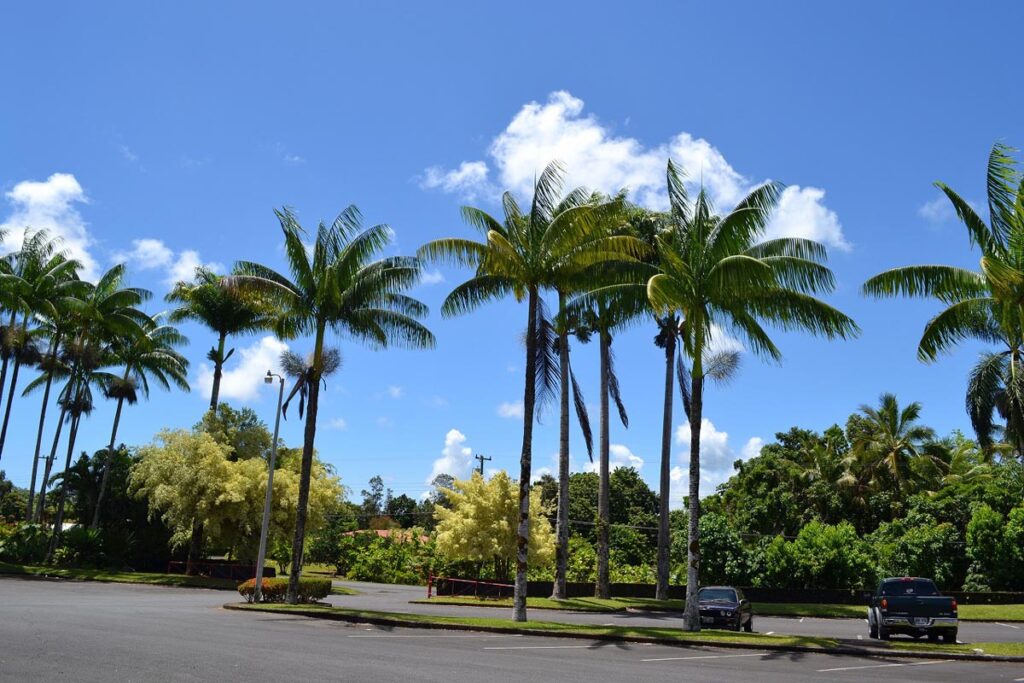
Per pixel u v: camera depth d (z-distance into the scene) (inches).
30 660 478.9
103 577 1555.1
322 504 1699.1
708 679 503.8
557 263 919.7
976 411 1124.5
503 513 1364.4
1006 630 1091.9
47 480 1871.3
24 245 1795.0
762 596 1544.0
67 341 1861.5
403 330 1103.6
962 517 1769.2
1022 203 828.0
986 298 901.2
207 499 1594.5
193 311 1807.3
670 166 903.1
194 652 541.3
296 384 1088.2
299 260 1052.5
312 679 437.4
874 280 924.6
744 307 888.9
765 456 2476.6
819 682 505.0
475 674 485.4
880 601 858.1
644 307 979.9
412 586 1900.8
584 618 1064.8
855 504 2249.0
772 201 857.5
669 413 1408.7
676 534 1727.4
